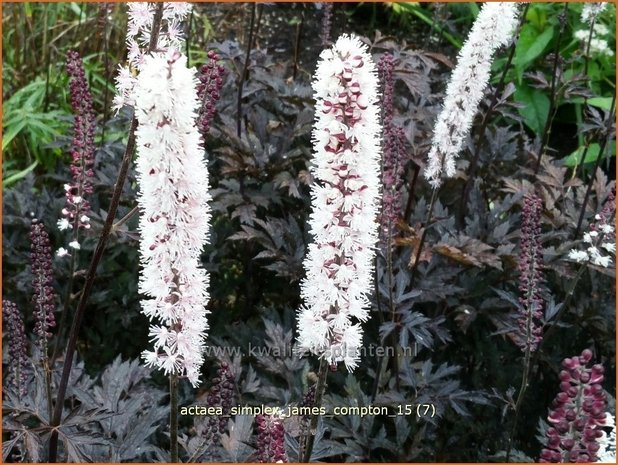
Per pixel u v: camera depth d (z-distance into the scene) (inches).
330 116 19.2
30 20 56.3
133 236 22.7
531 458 31.0
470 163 43.3
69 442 23.6
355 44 19.1
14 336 25.9
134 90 21.5
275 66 49.3
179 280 20.1
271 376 34.0
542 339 29.5
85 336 39.3
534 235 26.5
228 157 39.0
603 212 29.0
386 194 29.5
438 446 34.0
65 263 38.4
